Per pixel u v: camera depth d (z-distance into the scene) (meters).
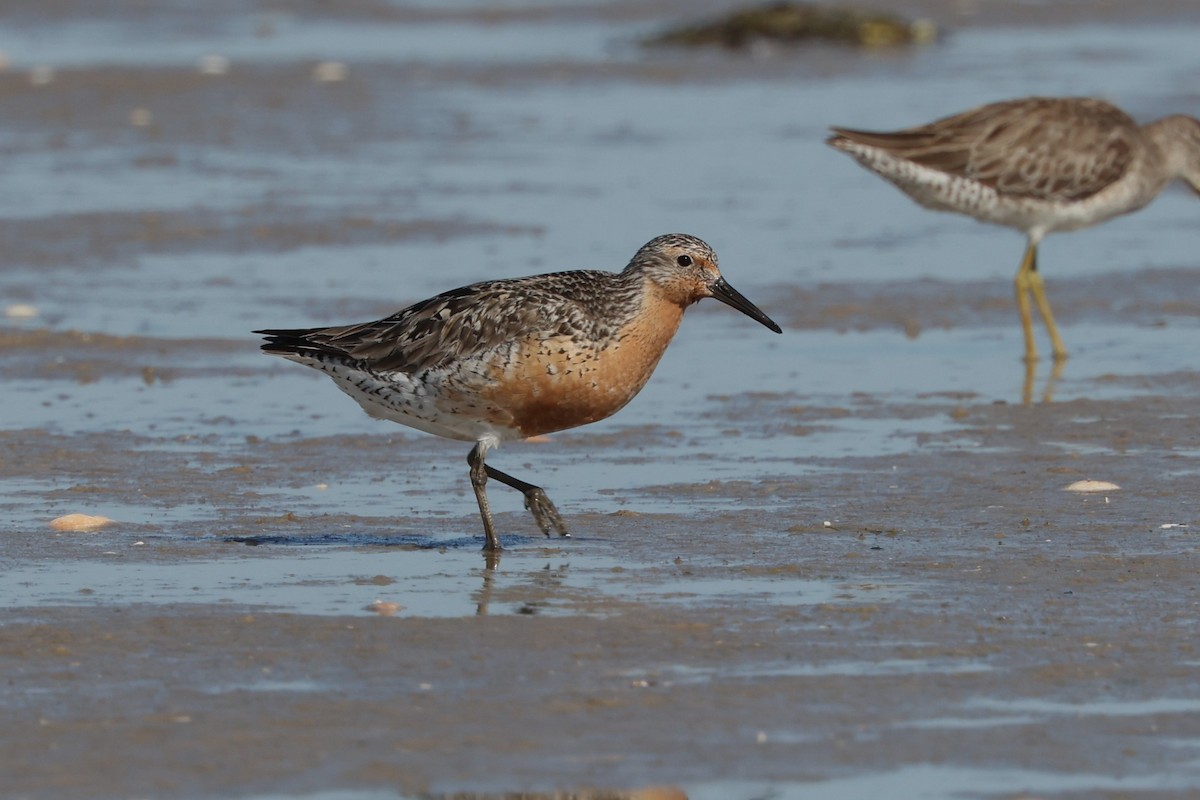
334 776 8.69
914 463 14.98
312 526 13.34
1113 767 8.73
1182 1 47.91
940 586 11.54
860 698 9.60
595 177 28.75
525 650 10.38
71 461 15.16
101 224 24.95
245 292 21.58
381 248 23.94
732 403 17.25
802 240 24.70
